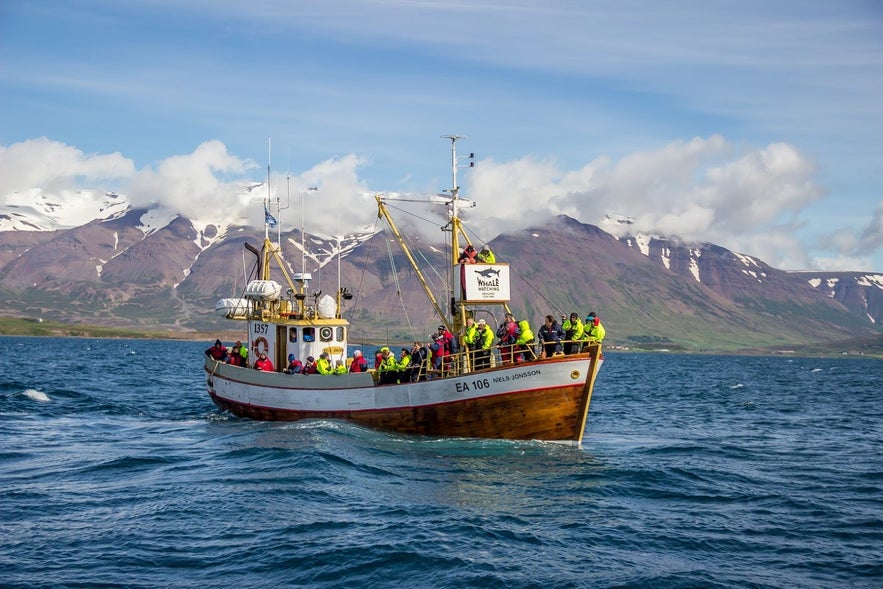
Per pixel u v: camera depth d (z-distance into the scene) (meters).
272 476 29.77
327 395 41.44
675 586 19.77
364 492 28.03
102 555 20.83
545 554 21.98
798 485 32.34
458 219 42.81
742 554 22.50
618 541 23.38
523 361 36.44
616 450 40.94
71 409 54.09
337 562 20.70
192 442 38.72
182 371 118.38
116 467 32.06
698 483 32.00
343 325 44.66
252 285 47.22
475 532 23.62
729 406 75.50
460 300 40.62
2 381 75.12
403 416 39.19
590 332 36.59
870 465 38.00
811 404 80.06
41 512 24.80
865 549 23.11
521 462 34.03
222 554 21.14
